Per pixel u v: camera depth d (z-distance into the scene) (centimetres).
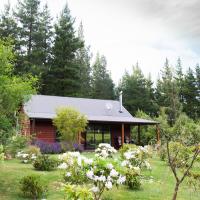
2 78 1265
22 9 5175
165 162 1820
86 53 6994
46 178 1395
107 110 3581
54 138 3111
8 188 1242
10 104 1295
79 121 2481
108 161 862
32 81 1506
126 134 3581
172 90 5612
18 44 4850
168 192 1223
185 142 1061
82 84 5800
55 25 5153
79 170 855
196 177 1154
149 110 6153
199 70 6475
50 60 5150
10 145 1287
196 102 6294
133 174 1271
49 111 3192
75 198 662
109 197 1100
